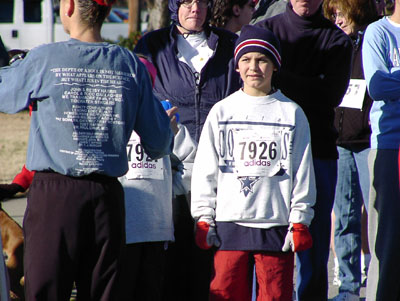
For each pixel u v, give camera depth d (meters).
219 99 9.05
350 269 10.56
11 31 45.25
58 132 6.68
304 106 9.11
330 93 9.08
